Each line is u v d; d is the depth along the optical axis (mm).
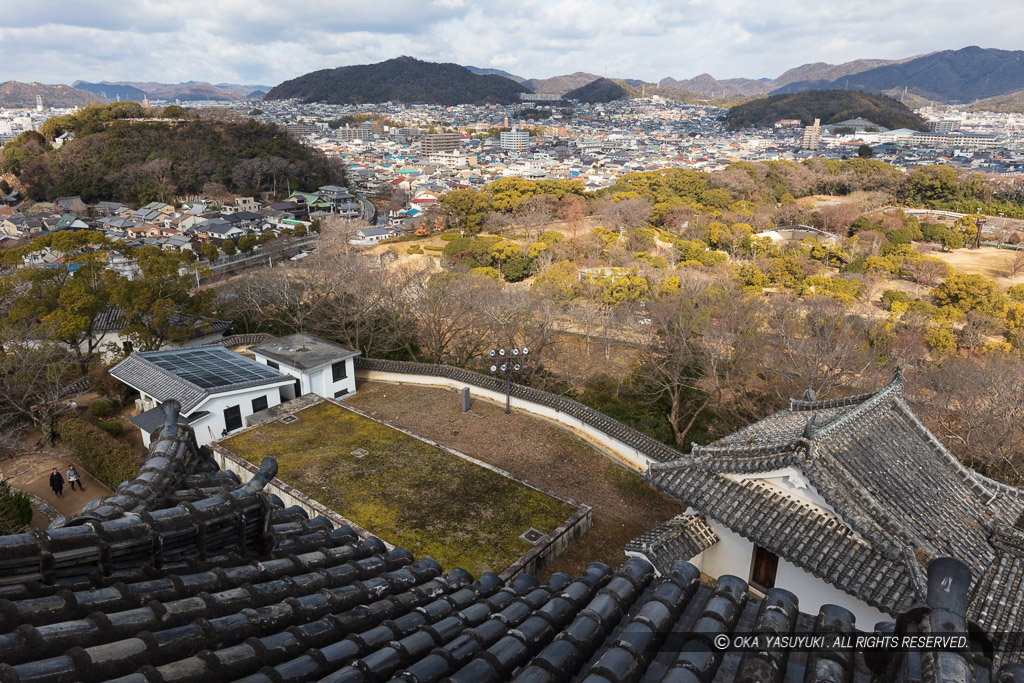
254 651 4633
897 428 14906
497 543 19516
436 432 28359
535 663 4742
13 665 3713
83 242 62188
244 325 43812
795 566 12523
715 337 31219
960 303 52750
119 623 4402
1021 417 22984
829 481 12312
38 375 29469
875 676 4699
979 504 13773
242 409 28516
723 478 13930
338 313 38719
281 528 7223
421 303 37906
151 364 30031
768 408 28766
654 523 21797
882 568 11273
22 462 25875
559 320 38812
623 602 5797
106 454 24531
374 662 4809
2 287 33719
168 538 5418
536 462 25625
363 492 22172
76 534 4793
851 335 34906
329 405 29578
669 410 30484
